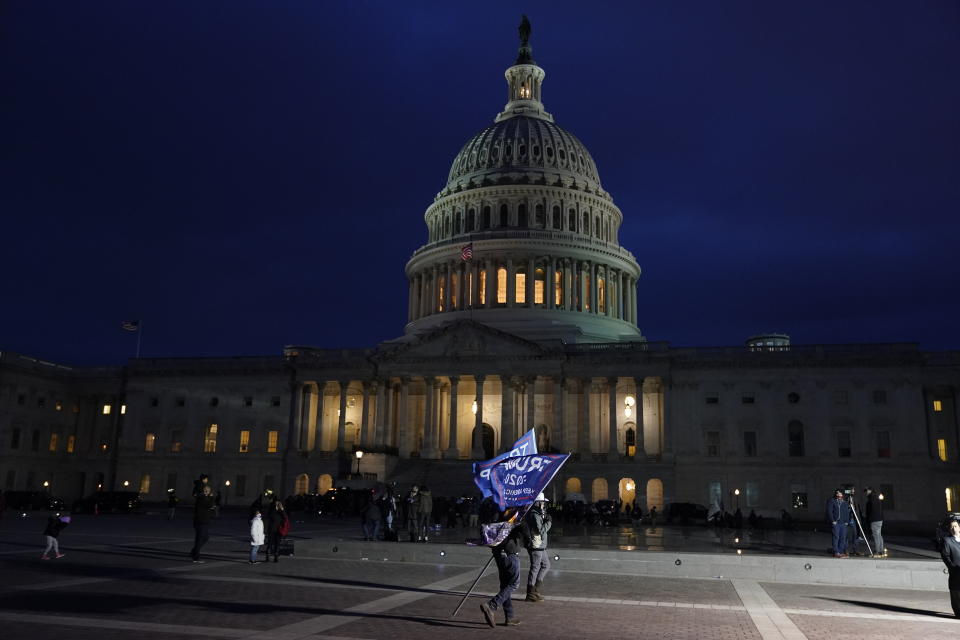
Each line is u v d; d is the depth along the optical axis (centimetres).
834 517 3306
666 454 8950
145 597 2142
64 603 2011
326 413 10644
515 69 13312
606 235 12206
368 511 3700
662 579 2822
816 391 8981
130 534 4478
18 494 7944
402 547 3241
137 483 10438
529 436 1894
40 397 10562
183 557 3234
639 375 9225
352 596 2238
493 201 11669
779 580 2823
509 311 10831
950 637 1747
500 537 1792
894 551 3919
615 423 9138
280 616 1884
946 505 8525
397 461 9275
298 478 9788
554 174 11825
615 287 11738
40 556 3147
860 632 1800
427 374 9631
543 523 2205
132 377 10775
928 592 2567
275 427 10175
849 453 8788
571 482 8994
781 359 9094
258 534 3034
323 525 5750
